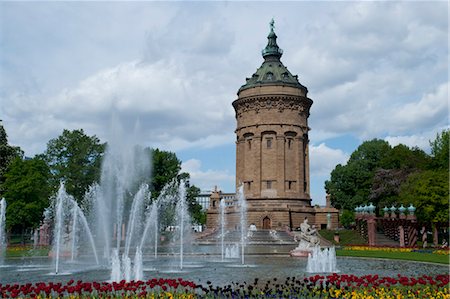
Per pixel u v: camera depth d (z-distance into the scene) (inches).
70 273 1151.6
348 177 3747.5
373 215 2292.1
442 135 3208.7
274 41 3745.1
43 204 2488.9
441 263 1339.8
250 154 3476.9
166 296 657.0
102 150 2775.6
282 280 976.9
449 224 2116.1
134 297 650.2
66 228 2365.9
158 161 3221.0
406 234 2235.5
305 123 3538.4
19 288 693.3
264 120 3430.1
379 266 1304.1
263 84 3476.9
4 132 2534.5
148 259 1605.6
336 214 3388.3
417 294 684.7
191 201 3513.8
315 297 699.4
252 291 774.5
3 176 2471.7
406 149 3299.7
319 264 1204.5
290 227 3213.6
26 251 1923.0
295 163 3427.7
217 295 684.7
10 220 2358.5
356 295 655.1
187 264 1376.7
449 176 2111.2
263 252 1795.0
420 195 2085.4
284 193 3336.6
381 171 3149.6
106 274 1127.0
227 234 2785.4
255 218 3206.2
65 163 2704.2
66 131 2768.2
